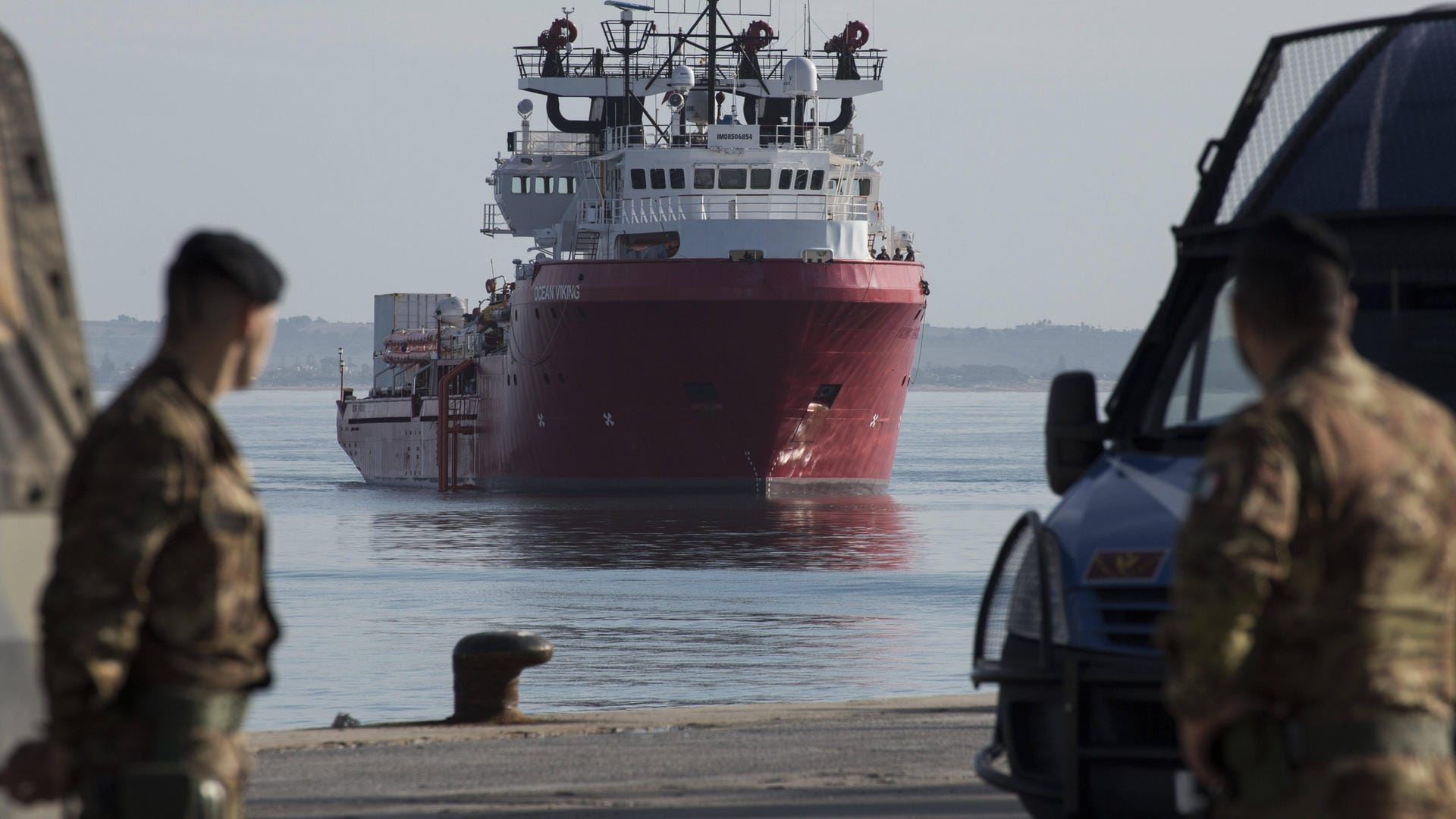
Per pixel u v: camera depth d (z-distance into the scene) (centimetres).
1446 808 1369
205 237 1495
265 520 1534
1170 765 2222
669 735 3966
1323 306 1434
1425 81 2816
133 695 1459
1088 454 2744
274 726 7338
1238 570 1349
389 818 2977
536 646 4262
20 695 1470
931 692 7944
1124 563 2367
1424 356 2597
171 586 1446
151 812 1438
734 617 11325
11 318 1453
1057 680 2350
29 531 1473
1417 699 1378
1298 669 1394
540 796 3175
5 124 1461
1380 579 1380
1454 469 1427
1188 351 2745
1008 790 2439
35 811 1505
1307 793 1383
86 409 1517
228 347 1498
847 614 11531
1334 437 1386
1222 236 2769
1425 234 2648
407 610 11938
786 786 3275
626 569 15050
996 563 2630
